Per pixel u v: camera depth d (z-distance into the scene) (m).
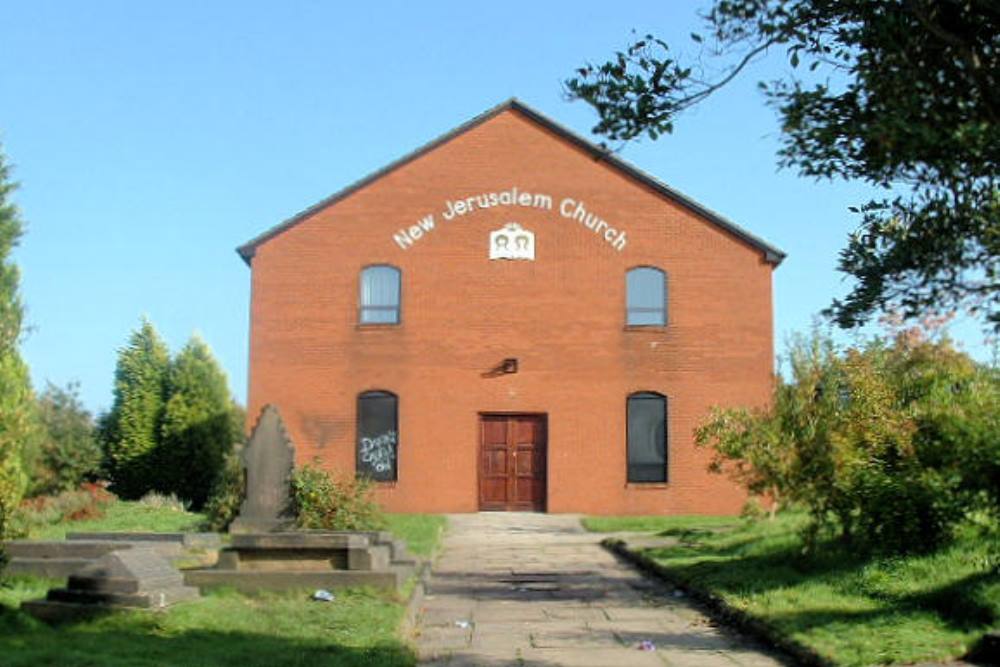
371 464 29.05
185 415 32.03
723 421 14.61
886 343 13.83
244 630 10.62
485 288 29.53
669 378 29.36
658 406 29.36
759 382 29.36
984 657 9.34
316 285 29.50
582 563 18.91
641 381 29.33
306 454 29.00
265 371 29.27
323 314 29.41
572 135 29.89
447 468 29.03
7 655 8.61
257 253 29.58
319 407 29.17
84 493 26.11
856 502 13.16
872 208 7.09
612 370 29.36
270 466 20.50
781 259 29.67
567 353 29.41
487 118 30.06
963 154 6.17
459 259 29.61
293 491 20.41
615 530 24.69
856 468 12.98
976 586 10.78
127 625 10.41
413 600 13.27
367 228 29.66
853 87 6.44
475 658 10.59
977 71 5.93
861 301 7.15
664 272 29.67
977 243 6.71
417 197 29.75
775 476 13.69
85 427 28.70
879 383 13.25
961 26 6.07
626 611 13.54
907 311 7.02
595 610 13.63
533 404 29.25
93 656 8.77
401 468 28.97
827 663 9.47
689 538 20.56
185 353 32.69
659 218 29.80
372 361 29.28
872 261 7.11
